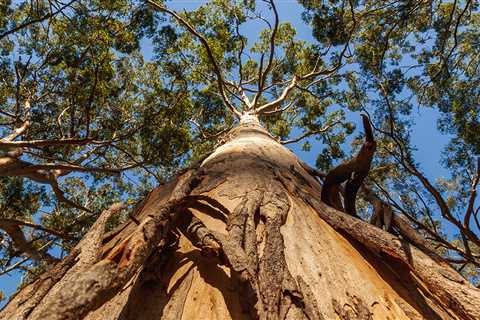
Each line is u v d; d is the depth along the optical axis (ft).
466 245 22.21
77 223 29.58
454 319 6.76
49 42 29.81
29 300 5.59
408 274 7.68
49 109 31.55
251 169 11.50
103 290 4.68
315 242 7.76
